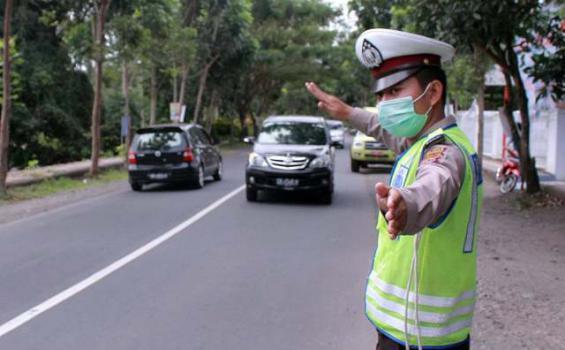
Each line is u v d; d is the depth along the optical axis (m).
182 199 13.67
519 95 12.30
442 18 10.21
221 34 30.09
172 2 23.75
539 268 7.05
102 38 18.62
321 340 4.91
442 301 2.08
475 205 2.09
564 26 11.83
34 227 10.03
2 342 4.86
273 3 39.41
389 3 17.48
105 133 32.12
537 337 4.86
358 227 10.18
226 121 50.53
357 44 2.30
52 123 25.58
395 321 2.15
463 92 17.72
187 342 4.86
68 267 7.26
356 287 6.47
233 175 20.00
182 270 7.14
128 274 6.94
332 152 13.70
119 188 16.27
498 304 5.71
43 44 25.77
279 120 14.09
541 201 11.86
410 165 2.11
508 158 14.56
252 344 4.82
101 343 4.84
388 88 2.22
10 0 13.28
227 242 8.80
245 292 6.25
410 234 1.77
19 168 24.34
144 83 34.78
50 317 5.45
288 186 12.66
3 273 6.96
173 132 15.53
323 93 2.87
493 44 11.68
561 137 14.95
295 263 7.55
